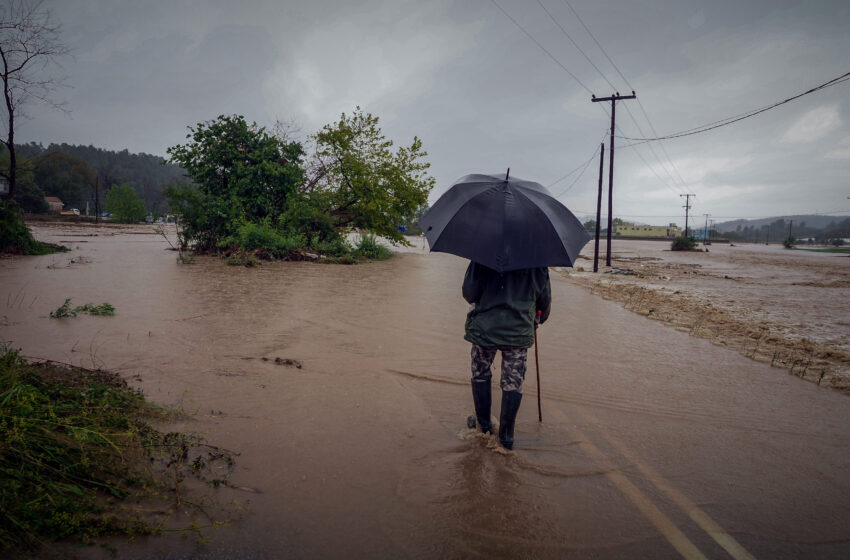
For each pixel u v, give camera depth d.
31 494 2.10
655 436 3.56
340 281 11.90
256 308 7.66
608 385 4.71
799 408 4.25
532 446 3.30
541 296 3.30
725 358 5.95
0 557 1.80
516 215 2.92
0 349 3.82
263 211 19.22
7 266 11.74
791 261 36.06
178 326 6.09
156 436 2.88
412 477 2.79
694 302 11.55
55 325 5.71
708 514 2.57
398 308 8.37
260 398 3.84
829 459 3.28
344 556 2.07
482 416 3.36
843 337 7.65
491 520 2.41
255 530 2.21
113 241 25.41
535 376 4.92
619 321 8.38
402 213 21.84
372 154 21.20
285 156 19.62
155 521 2.19
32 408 2.56
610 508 2.58
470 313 3.27
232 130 18.59
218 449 2.92
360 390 4.19
